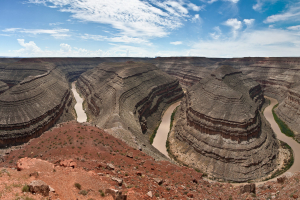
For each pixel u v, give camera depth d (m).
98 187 21.47
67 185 20.47
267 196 26.78
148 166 39.19
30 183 17.38
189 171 41.47
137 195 22.22
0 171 20.62
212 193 32.22
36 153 39.91
